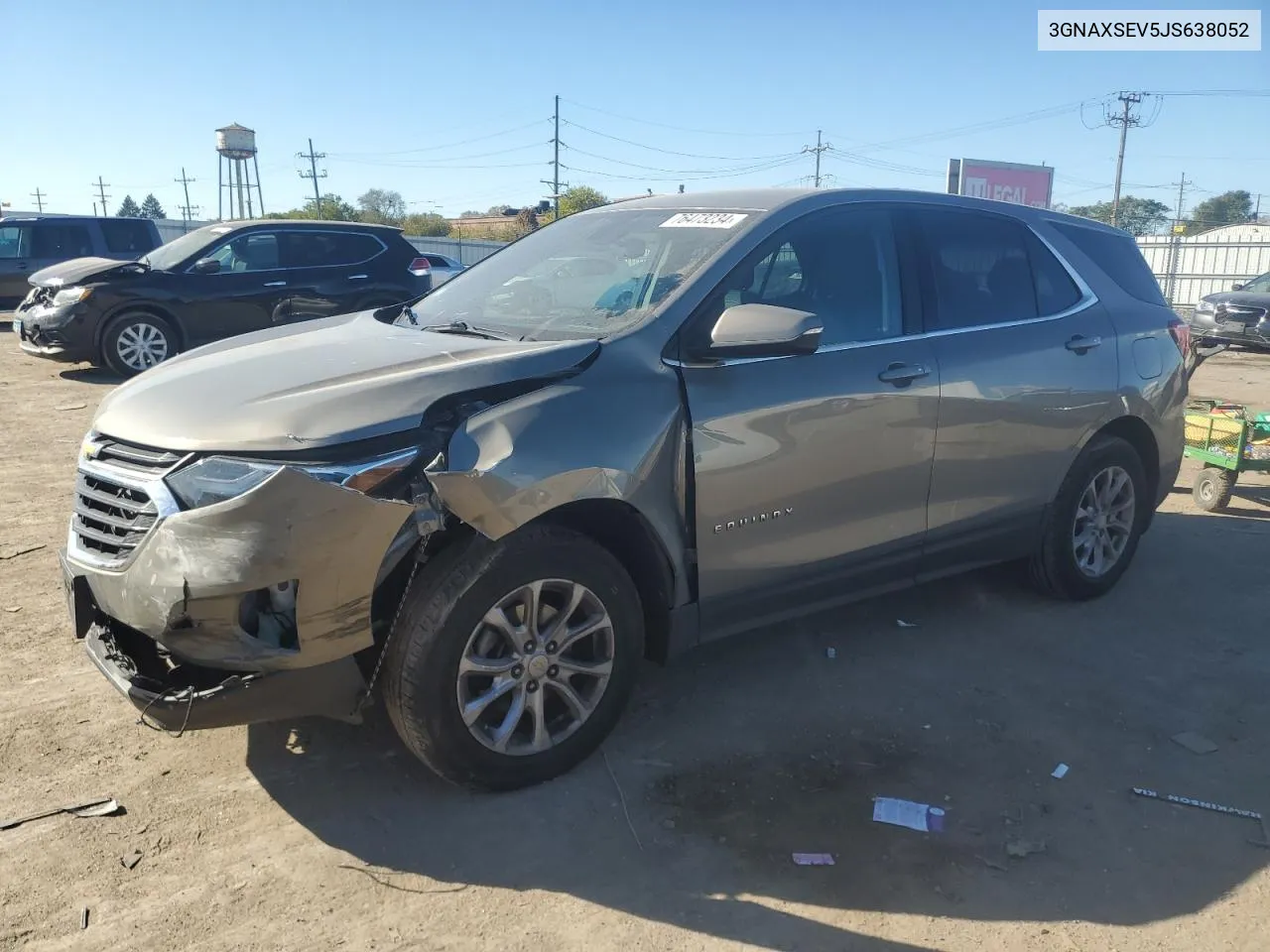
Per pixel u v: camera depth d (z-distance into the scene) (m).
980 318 4.31
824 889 2.80
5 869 2.79
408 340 3.52
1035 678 4.14
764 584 3.65
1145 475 5.12
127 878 2.77
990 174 35.12
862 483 3.83
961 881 2.85
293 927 2.61
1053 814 3.18
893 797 3.25
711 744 3.56
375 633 2.91
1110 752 3.57
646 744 3.55
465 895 2.75
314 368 3.17
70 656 4.07
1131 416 4.88
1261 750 3.61
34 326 10.82
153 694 2.79
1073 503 4.73
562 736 3.26
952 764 3.47
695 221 3.92
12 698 3.72
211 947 2.53
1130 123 46.88
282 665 2.74
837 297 3.87
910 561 4.14
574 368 3.20
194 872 2.81
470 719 3.04
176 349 11.14
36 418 8.77
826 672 4.15
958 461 4.16
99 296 10.68
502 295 4.03
